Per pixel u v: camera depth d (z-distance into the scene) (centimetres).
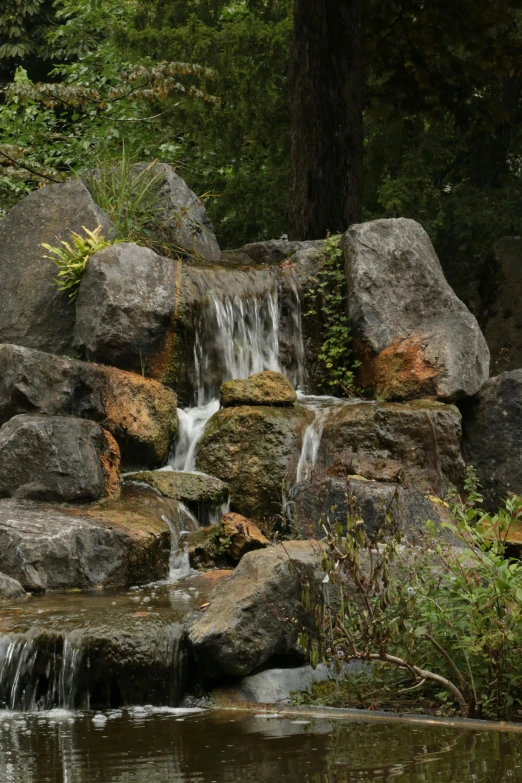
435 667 662
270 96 2019
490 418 1218
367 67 2053
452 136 2138
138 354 1222
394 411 1143
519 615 618
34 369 1080
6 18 2764
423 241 1394
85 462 1027
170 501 1062
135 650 685
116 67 2077
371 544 666
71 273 1266
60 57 2809
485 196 2050
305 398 1286
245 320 1313
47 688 680
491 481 1203
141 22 2144
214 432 1148
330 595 708
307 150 1636
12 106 1962
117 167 1534
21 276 1325
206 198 2127
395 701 650
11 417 1068
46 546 888
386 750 538
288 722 614
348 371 1330
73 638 687
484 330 1764
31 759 534
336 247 1404
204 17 2108
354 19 1647
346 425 1143
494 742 550
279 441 1129
